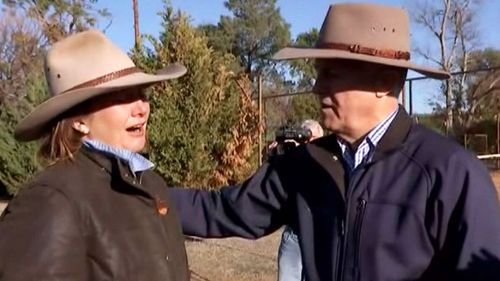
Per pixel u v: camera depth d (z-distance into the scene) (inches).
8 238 85.0
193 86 450.0
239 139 467.2
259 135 482.6
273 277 330.3
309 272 97.2
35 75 690.2
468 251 87.0
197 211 115.6
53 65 94.6
